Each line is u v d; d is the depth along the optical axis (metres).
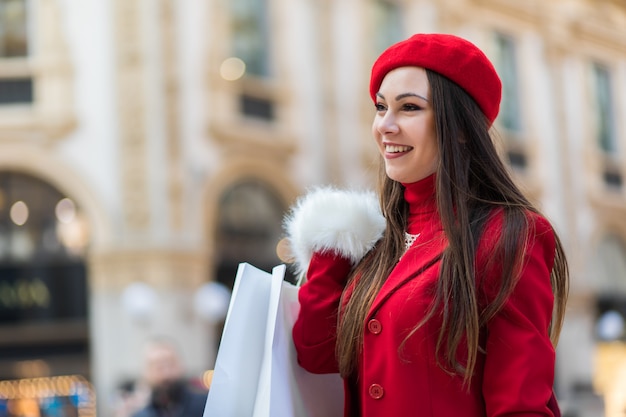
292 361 2.27
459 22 20.97
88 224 15.95
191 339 15.76
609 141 25.12
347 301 2.18
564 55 23.73
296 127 17.89
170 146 15.96
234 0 17.39
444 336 1.95
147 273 15.65
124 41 15.98
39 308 16.17
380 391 2.02
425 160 2.10
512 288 1.92
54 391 15.96
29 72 16.16
